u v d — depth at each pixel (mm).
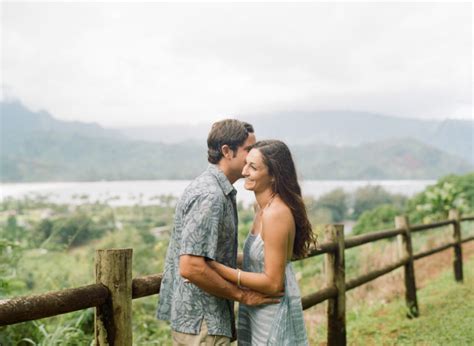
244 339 2482
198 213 2117
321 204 44844
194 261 2088
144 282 2375
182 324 2213
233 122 2334
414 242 12281
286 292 2354
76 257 6020
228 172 2332
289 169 2332
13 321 1809
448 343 4805
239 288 2203
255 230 2443
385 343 4902
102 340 2152
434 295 6977
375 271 4852
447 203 14289
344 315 4008
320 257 10969
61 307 1952
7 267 4477
